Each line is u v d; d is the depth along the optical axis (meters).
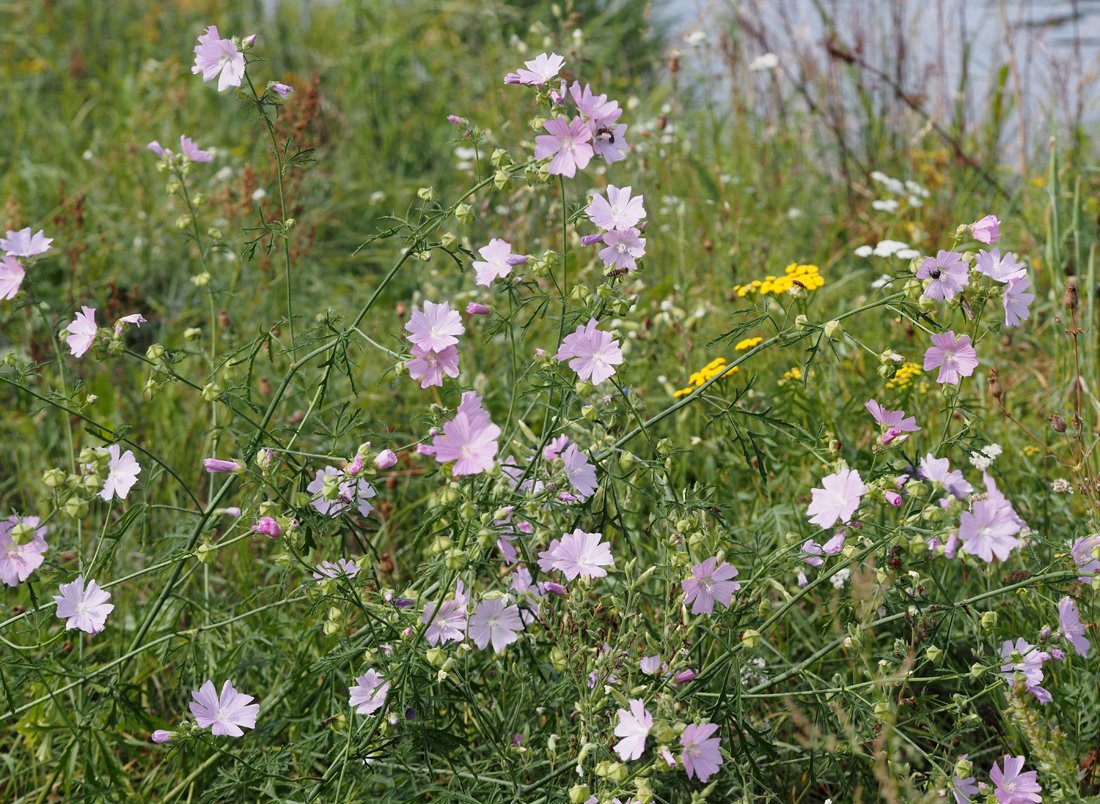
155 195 5.77
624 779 2.14
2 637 2.49
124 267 5.23
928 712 2.47
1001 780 2.32
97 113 7.08
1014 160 5.97
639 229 2.53
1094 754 2.56
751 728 2.39
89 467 2.40
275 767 2.45
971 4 6.46
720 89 6.61
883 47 6.29
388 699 2.39
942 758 2.50
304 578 2.89
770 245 5.12
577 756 2.37
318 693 2.71
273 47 7.84
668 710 2.16
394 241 5.37
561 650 2.36
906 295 2.46
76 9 8.73
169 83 7.16
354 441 3.53
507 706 2.74
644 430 2.57
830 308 4.73
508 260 2.50
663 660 2.37
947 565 3.00
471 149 5.27
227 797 2.61
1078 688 2.69
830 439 2.55
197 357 4.39
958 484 2.27
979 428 3.37
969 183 5.48
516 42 5.51
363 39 7.93
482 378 3.78
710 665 2.41
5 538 2.41
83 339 2.51
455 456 2.21
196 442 3.90
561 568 2.38
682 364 3.96
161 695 2.98
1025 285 2.47
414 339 2.41
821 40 6.33
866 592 2.26
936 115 5.92
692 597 2.37
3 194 5.75
